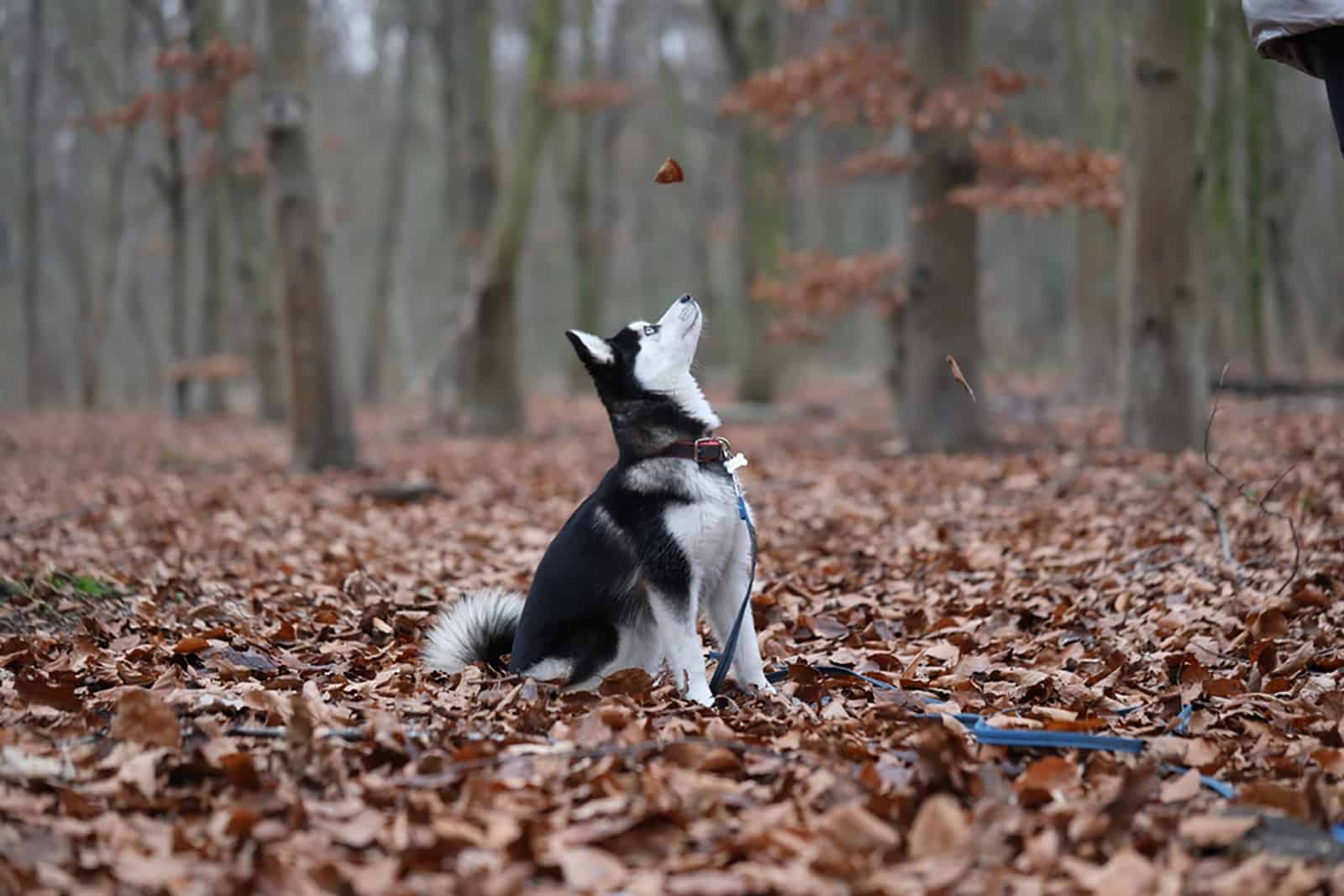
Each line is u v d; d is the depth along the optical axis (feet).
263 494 37.01
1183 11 34.22
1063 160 41.75
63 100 117.39
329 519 31.32
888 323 50.39
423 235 162.09
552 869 9.62
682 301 15.01
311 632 18.94
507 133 138.10
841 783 10.90
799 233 116.57
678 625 14.42
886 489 34.01
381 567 24.53
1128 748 12.06
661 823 10.16
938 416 43.09
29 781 11.03
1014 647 17.21
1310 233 115.65
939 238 42.80
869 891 8.96
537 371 165.48
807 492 34.14
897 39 49.26
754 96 44.88
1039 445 42.55
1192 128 34.73
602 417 73.92
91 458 52.13
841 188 129.08
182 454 51.37
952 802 10.05
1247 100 55.06
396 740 11.91
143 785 10.87
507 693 14.29
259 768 11.55
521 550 26.32
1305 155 75.36
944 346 42.96
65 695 13.48
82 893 9.05
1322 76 14.61
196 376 77.46
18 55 115.55
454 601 21.09
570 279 169.17
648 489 14.49
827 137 116.57
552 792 11.00
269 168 43.47
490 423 60.34
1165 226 35.09
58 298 150.61
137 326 129.59
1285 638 16.46
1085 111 72.95
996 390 77.46
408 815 10.27
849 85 43.42
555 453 49.34
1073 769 11.27
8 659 15.58
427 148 140.36
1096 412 55.42
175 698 13.33
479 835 9.82
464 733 12.60
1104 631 17.72
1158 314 35.40
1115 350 66.80
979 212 43.80
